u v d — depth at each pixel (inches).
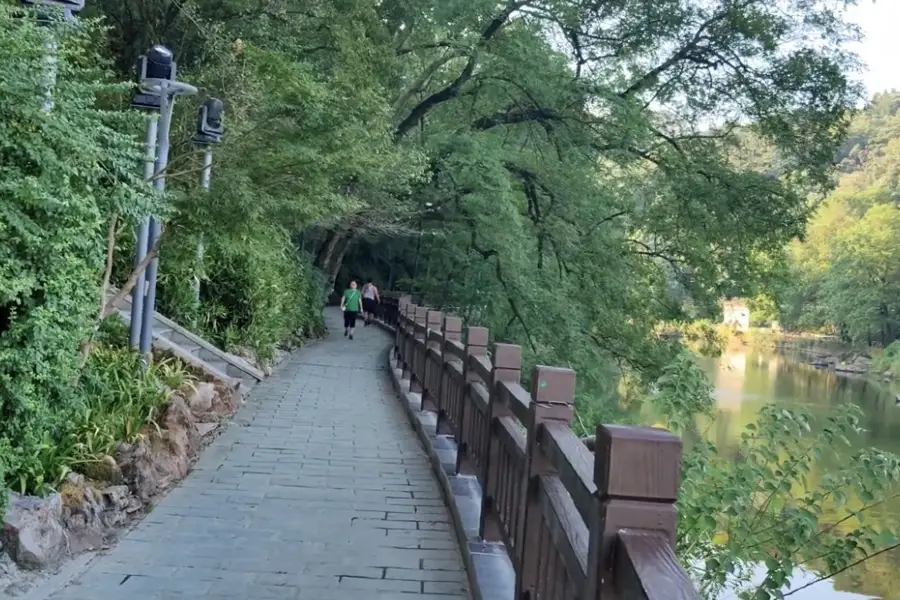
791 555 170.4
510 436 138.4
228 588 141.6
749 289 649.0
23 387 144.3
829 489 176.7
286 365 473.1
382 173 413.1
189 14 389.4
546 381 114.7
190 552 158.6
